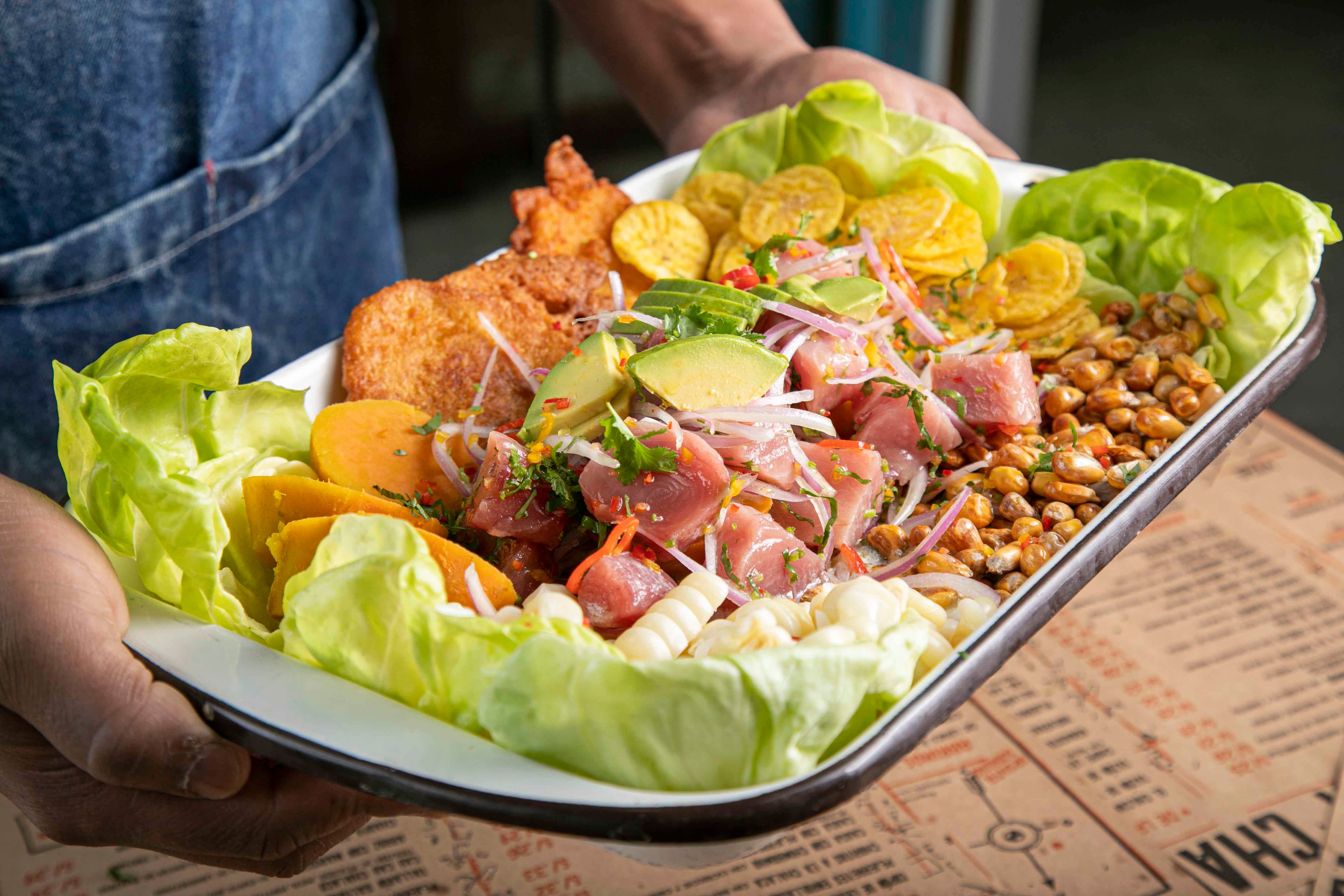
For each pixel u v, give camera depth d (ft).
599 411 1.86
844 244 2.24
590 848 1.97
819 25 4.88
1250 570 2.28
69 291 2.34
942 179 2.33
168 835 1.80
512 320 2.14
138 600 1.76
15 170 2.26
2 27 2.17
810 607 1.76
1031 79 7.26
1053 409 2.07
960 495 1.93
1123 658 2.16
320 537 1.78
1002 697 2.12
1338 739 2.05
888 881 1.91
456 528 1.91
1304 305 2.10
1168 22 8.11
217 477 1.90
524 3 5.13
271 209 2.54
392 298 2.12
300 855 1.89
